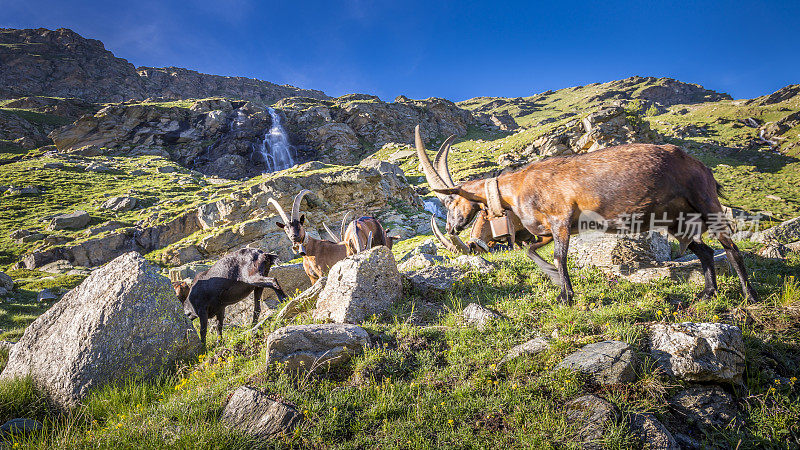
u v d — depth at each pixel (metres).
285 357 4.24
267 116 112.88
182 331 5.81
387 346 4.53
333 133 112.06
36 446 3.79
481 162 81.38
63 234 40.66
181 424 3.65
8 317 19.11
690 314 4.39
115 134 92.12
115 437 3.66
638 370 3.58
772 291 4.81
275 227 36.44
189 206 48.00
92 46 199.75
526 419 3.30
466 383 3.78
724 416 3.28
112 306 5.44
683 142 108.75
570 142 80.19
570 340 4.01
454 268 6.57
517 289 5.77
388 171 57.19
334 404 3.69
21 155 80.69
